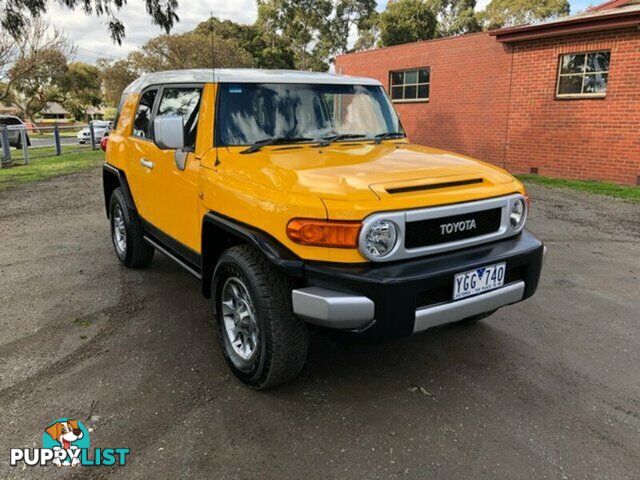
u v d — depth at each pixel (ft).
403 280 8.68
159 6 43.32
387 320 8.75
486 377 10.96
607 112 36.24
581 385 10.64
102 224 25.23
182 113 13.15
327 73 14.46
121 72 108.47
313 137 12.57
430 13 121.19
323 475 8.08
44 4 42.37
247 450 8.66
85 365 11.39
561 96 38.96
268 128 12.18
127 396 10.20
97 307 14.61
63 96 204.54
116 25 42.50
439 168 10.33
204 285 11.92
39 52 72.69
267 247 9.27
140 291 15.84
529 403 10.00
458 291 9.39
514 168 43.55
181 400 10.09
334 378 10.90
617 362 11.60
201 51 104.53
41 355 11.83
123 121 17.51
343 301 8.55
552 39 38.70
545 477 8.03
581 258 19.44
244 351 10.66
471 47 45.14
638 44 33.83
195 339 12.66
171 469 8.22
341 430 9.18
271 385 10.08
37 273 17.61
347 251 8.81
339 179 9.24
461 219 9.73
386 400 10.12
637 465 8.30
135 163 15.84
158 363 11.50
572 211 27.61
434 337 12.82
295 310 8.99
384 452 8.60
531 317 14.03
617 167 36.35
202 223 11.44
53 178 41.93
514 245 10.37
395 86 54.44
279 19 154.92
